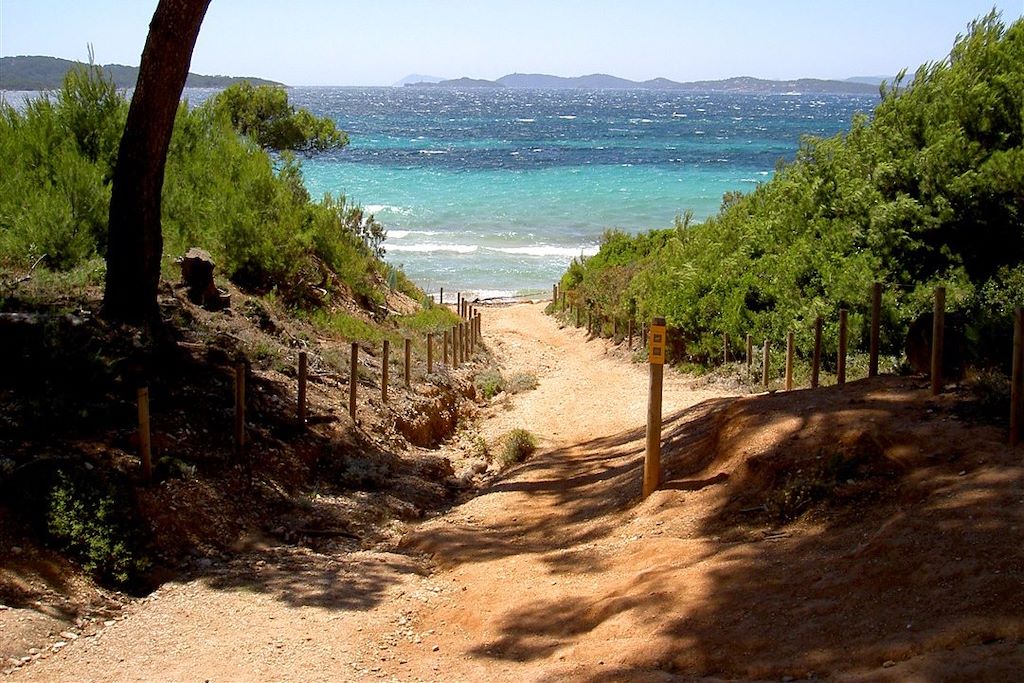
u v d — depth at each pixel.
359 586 7.78
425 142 123.31
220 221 17.42
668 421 12.80
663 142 128.75
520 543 8.66
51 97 17.78
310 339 16.00
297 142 37.03
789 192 22.08
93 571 7.61
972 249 16.70
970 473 6.72
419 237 53.31
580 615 6.44
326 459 11.39
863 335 16.73
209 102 22.45
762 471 7.93
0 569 7.08
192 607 7.26
